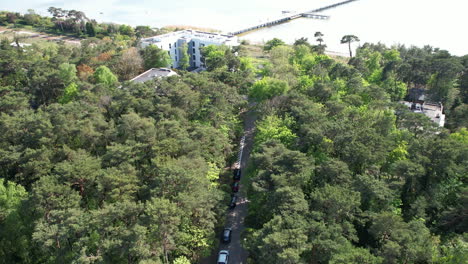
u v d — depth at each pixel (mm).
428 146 63219
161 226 45188
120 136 69188
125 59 124500
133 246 43562
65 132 68062
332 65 119000
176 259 48812
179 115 75375
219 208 56906
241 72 108000
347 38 163375
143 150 62875
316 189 52250
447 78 105250
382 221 47750
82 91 87875
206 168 59406
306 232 45656
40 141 64625
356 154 60281
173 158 60719
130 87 87938
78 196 52719
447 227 55750
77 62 121312
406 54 140375
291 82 97500
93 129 68750
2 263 53125
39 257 55031
